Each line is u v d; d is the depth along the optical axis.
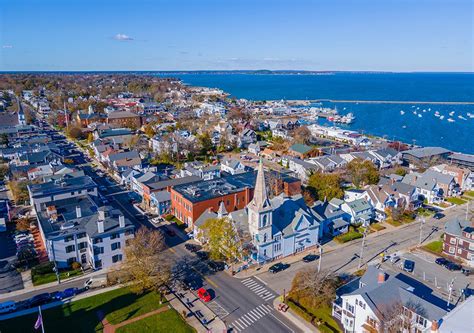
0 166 153.38
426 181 135.50
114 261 88.38
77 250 86.88
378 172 149.38
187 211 108.25
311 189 128.88
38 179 135.12
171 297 75.25
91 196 116.56
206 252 93.44
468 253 89.56
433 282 81.94
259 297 75.75
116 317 68.31
